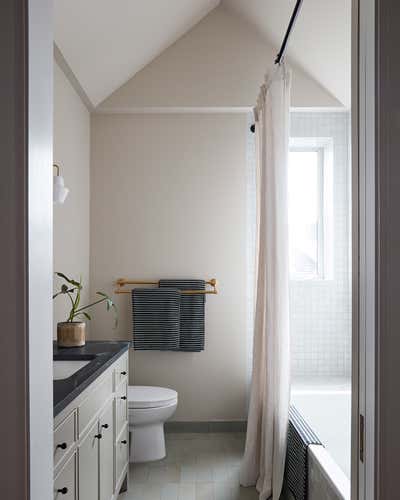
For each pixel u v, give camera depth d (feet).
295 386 12.27
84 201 12.76
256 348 10.62
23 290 2.93
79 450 6.34
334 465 7.09
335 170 13.52
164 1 10.23
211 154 13.48
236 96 12.98
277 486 9.11
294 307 13.55
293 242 14.29
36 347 3.08
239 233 13.47
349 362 13.55
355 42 3.53
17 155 2.93
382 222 3.09
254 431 10.37
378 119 3.10
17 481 2.92
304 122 13.48
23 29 2.93
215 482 10.33
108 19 9.36
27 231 2.94
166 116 13.52
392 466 3.07
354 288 3.58
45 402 3.25
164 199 13.47
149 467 11.08
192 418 13.41
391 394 3.08
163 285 13.21
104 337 13.43
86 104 12.67
